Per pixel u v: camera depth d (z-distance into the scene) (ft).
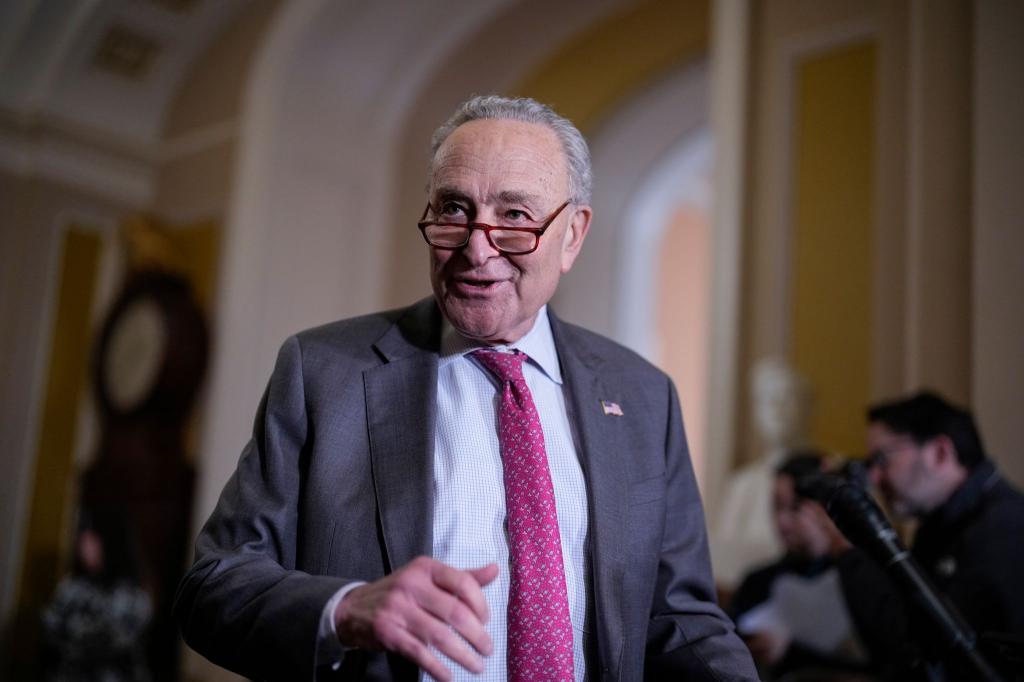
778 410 10.98
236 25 19.77
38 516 18.74
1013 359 8.63
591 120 21.31
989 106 9.12
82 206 19.80
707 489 11.84
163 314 17.97
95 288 19.95
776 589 7.92
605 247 23.68
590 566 3.91
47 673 15.29
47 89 18.99
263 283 18.08
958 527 5.90
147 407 17.76
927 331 9.55
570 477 4.01
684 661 4.00
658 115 21.49
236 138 18.88
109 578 14.93
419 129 20.67
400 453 3.84
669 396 4.58
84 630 14.42
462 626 2.86
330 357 4.05
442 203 3.96
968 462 5.99
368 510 3.75
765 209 12.29
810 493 4.40
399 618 2.93
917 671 4.44
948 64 9.83
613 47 20.40
